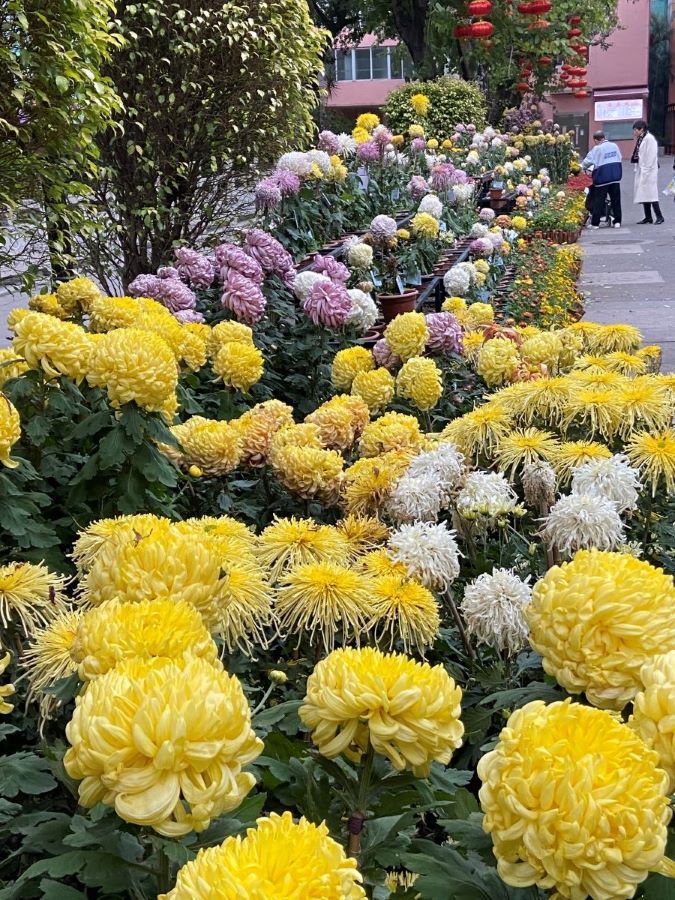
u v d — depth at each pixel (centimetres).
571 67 2294
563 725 90
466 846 100
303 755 134
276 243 473
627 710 131
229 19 642
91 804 90
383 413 349
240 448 256
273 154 728
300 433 251
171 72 671
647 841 82
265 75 681
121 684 89
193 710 85
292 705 138
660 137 4784
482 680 187
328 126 2086
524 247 1073
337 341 456
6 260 607
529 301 797
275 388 434
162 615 110
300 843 78
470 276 627
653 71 4700
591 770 83
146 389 212
